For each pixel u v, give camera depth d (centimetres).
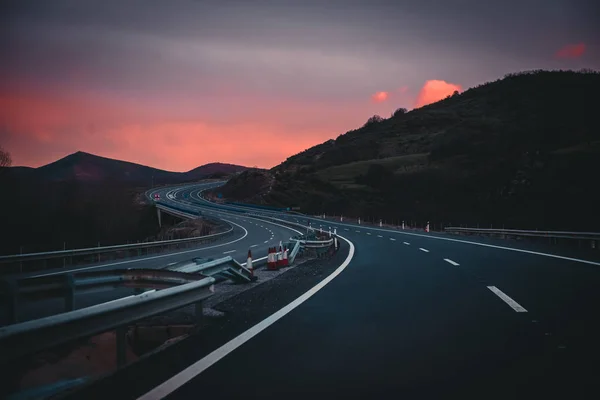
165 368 582
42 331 461
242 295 1227
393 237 4425
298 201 14112
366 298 1077
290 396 469
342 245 3531
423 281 1332
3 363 418
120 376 556
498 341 649
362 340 692
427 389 474
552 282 1192
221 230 6359
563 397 434
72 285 1010
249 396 472
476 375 510
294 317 884
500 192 9244
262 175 18838
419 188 11362
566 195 8175
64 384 662
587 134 12388
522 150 12138
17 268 2316
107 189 7800
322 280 1456
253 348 665
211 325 854
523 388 462
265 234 5991
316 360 596
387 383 498
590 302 900
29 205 6394
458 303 965
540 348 602
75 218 6819
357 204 11938
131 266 2334
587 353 569
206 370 565
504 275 1384
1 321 935
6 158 6388
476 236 4378
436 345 646
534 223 7419
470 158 13138
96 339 873
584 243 2877
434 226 8619
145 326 922
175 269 1172
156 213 11662
